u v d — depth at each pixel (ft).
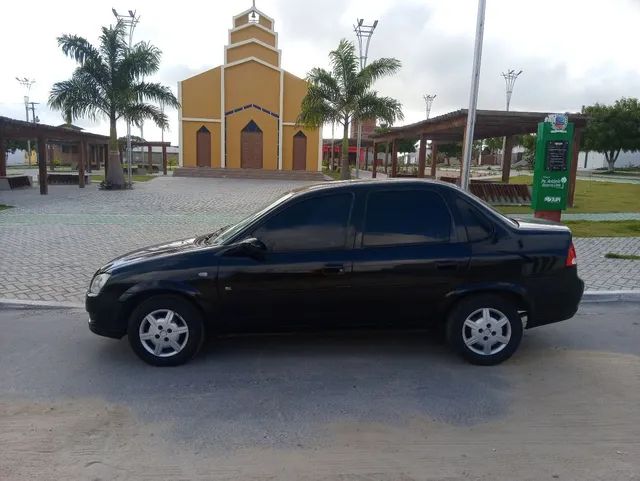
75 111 77.56
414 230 15.48
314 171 129.80
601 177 141.18
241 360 16.07
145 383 14.51
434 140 88.02
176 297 15.39
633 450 11.23
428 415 12.73
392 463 10.72
